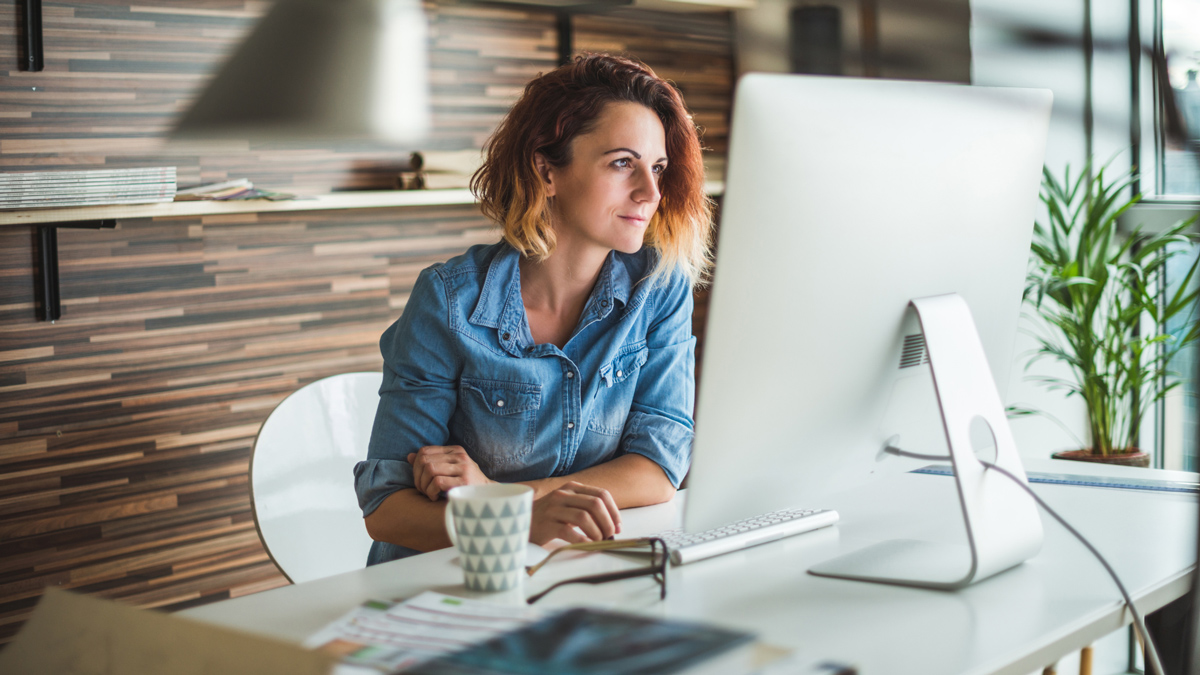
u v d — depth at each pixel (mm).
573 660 620
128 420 2168
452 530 889
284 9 2273
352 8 2342
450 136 2547
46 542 2082
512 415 1263
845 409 884
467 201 2363
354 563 1603
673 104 1298
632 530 1097
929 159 854
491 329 1264
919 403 953
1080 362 2346
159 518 2225
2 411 2016
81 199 1797
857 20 2596
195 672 562
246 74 2244
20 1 1968
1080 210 2561
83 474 2121
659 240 1364
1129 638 2369
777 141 761
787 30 2746
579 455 1307
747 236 772
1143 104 2574
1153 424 2580
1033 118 953
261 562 2379
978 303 966
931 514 1119
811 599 838
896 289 868
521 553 877
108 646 611
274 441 1569
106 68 2084
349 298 2453
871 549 971
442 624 739
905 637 748
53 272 2025
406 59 2438
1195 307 2418
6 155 1983
